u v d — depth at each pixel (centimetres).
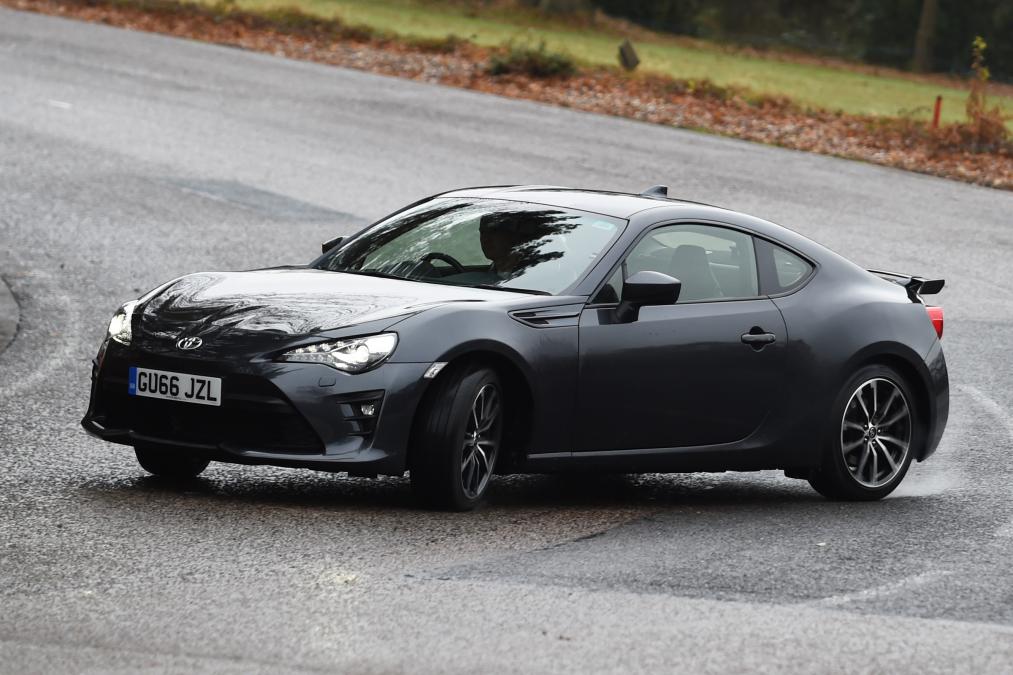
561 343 2186
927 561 2034
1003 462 2861
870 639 1612
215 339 2073
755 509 2400
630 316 2261
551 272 2281
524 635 1571
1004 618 1734
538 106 9281
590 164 7138
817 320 2469
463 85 10238
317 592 1703
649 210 2422
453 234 2405
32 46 9994
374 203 5850
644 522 2216
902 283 2697
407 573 1806
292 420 2022
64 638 1503
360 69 10750
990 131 8650
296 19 12731
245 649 1488
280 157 6819
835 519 2331
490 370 2138
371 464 2033
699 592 1786
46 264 4547
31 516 2014
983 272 5244
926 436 2605
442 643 1532
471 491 2161
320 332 2064
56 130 7075
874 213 6300
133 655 1458
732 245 2461
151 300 2248
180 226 5212
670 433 2327
